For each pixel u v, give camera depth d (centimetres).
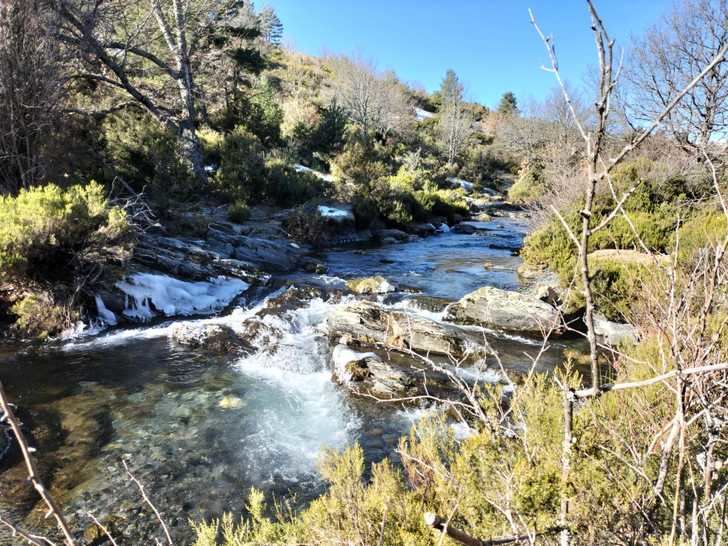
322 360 687
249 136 2031
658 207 1082
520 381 592
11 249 687
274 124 2786
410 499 229
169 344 738
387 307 896
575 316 793
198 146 1859
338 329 782
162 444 466
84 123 1245
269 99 2975
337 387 608
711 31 1053
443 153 4981
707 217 817
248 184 1894
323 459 332
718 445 193
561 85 115
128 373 629
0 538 327
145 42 1791
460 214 2856
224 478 417
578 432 190
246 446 470
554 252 1114
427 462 263
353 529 217
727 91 1004
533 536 160
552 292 874
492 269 1327
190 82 1925
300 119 3312
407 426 511
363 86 4822
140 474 416
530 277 1169
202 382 616
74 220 737
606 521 175
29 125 970
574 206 1137
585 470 176
